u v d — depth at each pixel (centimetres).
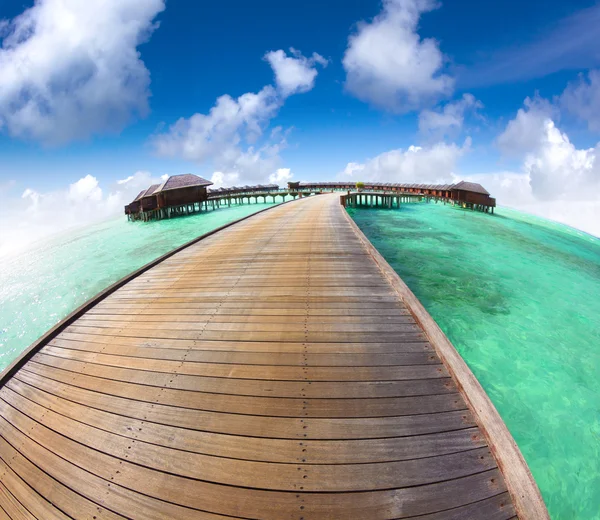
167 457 256
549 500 351
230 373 346
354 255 755
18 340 839
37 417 323
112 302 577
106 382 355
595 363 588
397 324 428
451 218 2267
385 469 235
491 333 684
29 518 233
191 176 2753
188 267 741
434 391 307
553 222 2452
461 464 238
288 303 505
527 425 450
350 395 304
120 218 2989
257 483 230
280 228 1143
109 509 227
